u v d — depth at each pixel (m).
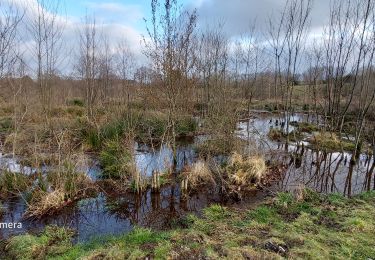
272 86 27.55
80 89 22.12
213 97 13.52
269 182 8.92
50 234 5.59
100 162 9.74
